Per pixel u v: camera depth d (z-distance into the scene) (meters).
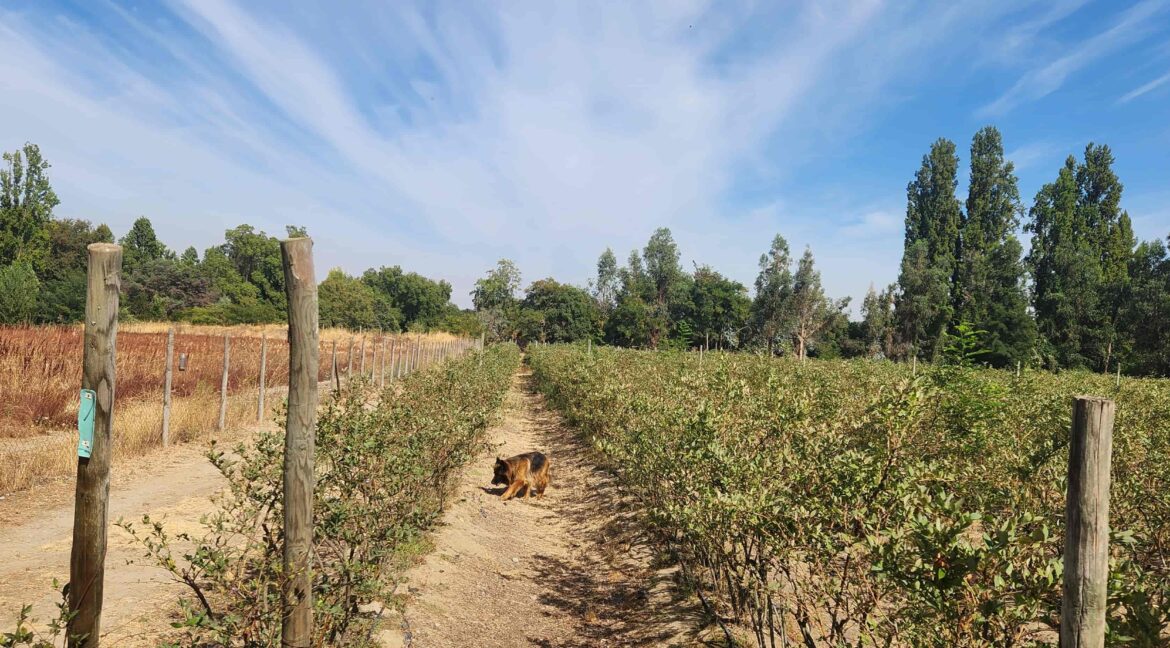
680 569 6.06
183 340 20.80
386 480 4.16
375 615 4.24
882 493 3.17
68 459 7.93
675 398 6.80
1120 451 4.96
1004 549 2.26
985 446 5.78
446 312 98.81
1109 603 2.17
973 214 57.66
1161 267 47.00
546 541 7.82
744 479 4.05
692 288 73.44
